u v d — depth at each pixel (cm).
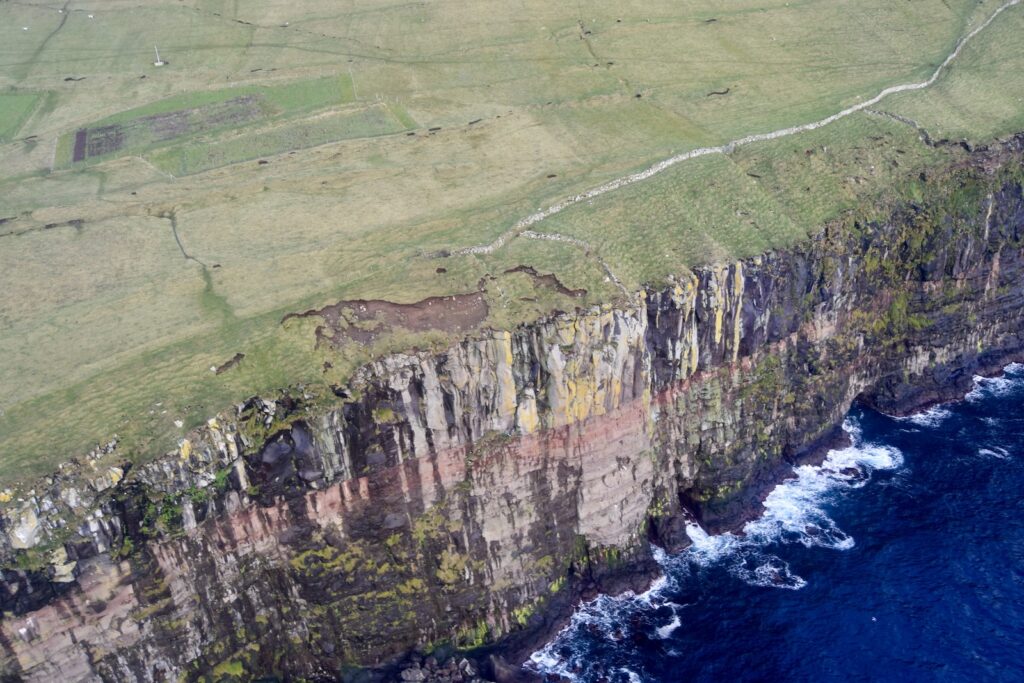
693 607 7444
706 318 7638
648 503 7900
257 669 6638
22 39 14200
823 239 8400
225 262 8188
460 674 6806
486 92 11688
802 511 8219
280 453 6322
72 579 5784
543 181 9394
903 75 11500
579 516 7544
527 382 7038
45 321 7512
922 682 6669
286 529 6519
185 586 6247
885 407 9300
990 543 7731
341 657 6894
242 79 12494
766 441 8425
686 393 7838
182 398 6450
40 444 6138
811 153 9662
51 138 11338
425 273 7550
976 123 10038
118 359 6950
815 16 13262
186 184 9881
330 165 10069
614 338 7212
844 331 8781
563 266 7631
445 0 14400
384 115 11269
